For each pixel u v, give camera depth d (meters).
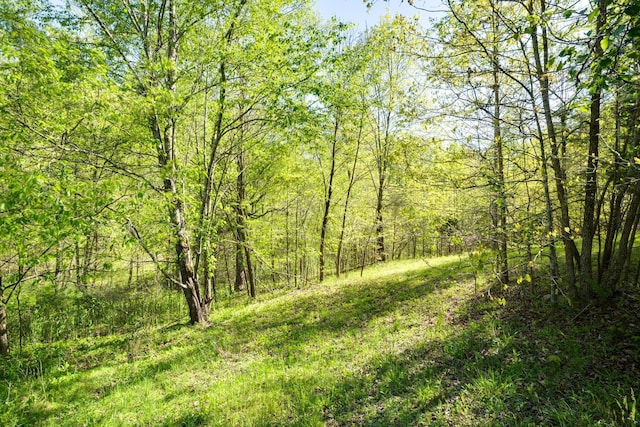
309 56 10.12
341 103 11.66
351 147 16.77
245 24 9.69
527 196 6.50
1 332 9.46
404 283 11.88
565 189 6.10
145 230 9.66
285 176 15.01
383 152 17.16
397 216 16.17
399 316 8.69
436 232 6.83
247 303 14.50
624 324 5.33
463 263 12.41
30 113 6.98
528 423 3.93
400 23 6.46
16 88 6.43
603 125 6.24
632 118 5.28
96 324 14.17
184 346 9.09
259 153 13.77
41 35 6.21
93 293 14.08
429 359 5.96
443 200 7.54
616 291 6.20
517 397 4.43
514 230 5.86
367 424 4.54
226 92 10.50
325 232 17.22
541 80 5.91
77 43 8.25
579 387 4.37
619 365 4.59
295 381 6.05
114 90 7.12
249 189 15.70
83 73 6.76
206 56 9.46
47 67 6.04
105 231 8.30
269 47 9.52
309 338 8.40
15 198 5.14
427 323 7.82
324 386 5.72
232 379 6.59
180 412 5.58
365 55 13.49
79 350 9.95
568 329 5.66
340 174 19.12
